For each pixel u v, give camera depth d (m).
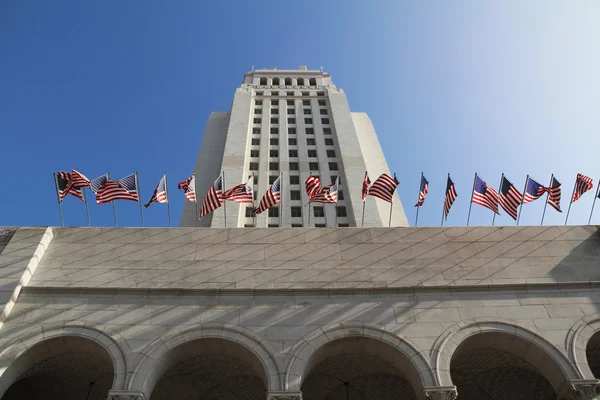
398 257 19.44
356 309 17.31
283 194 49.53
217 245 19.78
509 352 17.41
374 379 19.55
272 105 63.72
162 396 19.72
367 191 25.84
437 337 16.52
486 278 18.66
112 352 15.83
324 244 19.92
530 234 20.44
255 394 19.91
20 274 17.86
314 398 20.16
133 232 20.25
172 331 16.45
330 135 58.41
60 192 22.17
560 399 15.71
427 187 25.11
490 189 23.58
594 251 19.80
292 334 16.50
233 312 17.12
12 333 16.27
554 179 24.12
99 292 17.66
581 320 17.08
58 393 19.33
